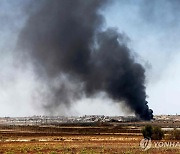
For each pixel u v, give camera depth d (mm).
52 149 166500
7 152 151500
